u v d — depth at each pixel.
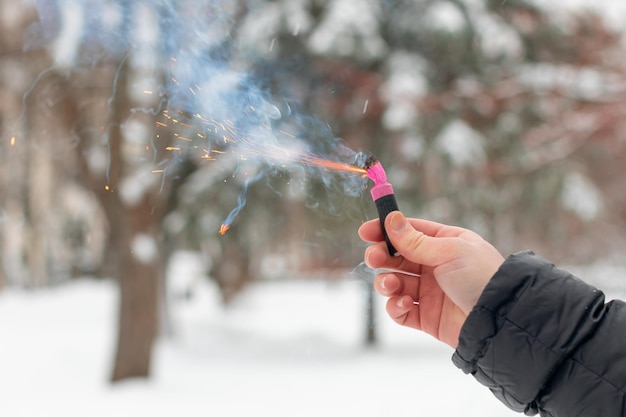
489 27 11.87
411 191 11.22
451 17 11.22
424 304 1.83
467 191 11.76
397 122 10.70
